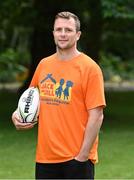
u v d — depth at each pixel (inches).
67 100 217.0
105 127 689.0
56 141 217.6
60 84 218.8
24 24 992.9
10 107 944.9
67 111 217.2
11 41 1733.5
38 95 228.2
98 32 808.3
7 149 514.0
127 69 2016.5
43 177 221.1
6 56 1610.5
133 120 769.6
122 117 806.5
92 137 216.1
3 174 396.2
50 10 856.3
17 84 1820.9
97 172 407.5
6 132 633.0
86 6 809.5
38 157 222.8
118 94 1378.0
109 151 507.5
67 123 217.2
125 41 1325.0
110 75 1994.3
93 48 812.0
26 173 400.5
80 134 217.8
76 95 216.8
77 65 219.0
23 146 533.0
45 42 954.7
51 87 220.2
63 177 219.6
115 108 960.3
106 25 885.2
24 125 227.0
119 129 670.5
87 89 217.0
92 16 796.0
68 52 220.8
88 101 216.7
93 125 215.9
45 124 220.1
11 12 936.3
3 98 1143.6
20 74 1881.2
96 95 216.1
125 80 2033.7
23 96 229.8
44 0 853.8
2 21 1020.5
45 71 224.2
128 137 601.0
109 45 1419.8
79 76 217.3
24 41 1929.1
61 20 219.3
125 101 1139.3
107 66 1947.6
